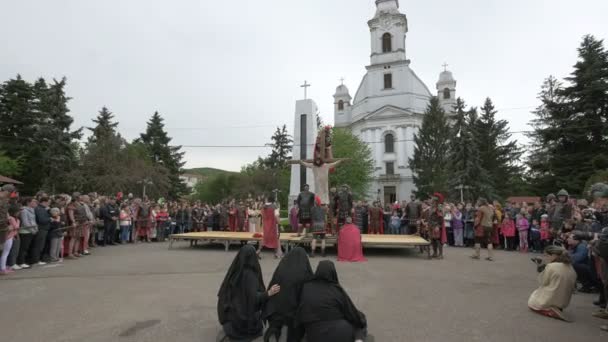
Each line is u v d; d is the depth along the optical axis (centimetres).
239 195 5844
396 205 2017
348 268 951
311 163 1359
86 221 1205
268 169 6303
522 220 1414
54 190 3488
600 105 2772
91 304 598
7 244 871
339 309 366
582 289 729
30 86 3684
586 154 2756
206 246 1509
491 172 4062
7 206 877
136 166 3797
